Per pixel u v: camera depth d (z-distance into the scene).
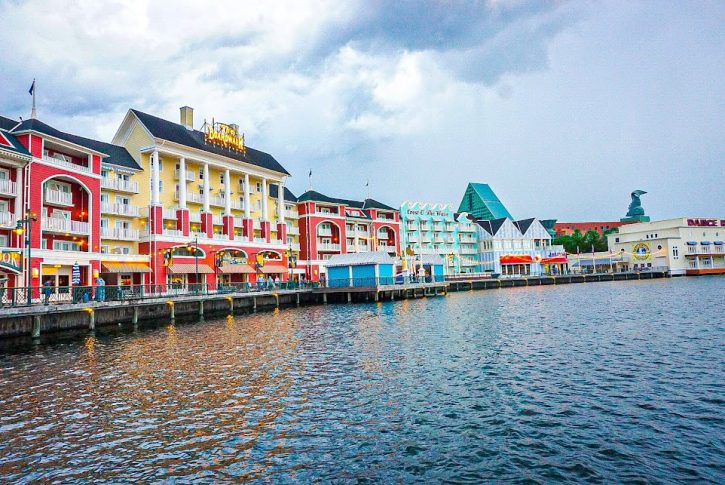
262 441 13.27
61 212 46.97
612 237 131.00
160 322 41.81
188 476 11.33
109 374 21.42
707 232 121.50
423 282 71.81
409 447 12.65
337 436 13.52
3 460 12.31
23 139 42.31
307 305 60.84
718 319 33.09
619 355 22.53
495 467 11.39
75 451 12.80
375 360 23.28
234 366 22.59
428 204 118.75
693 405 15.01
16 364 23.89
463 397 16.73
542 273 124.94
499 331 31.72
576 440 12.70
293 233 83.44
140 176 59.78
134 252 57.38
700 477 10.52
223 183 70.56
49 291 33.19
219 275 65.12
